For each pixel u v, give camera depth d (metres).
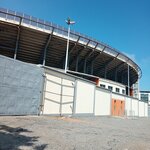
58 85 19.38
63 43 34.72
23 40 32.84
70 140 7.84
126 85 53.09
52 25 32.25
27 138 7.32
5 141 6.52
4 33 30.77
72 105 21.64
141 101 53.16
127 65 48.62
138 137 10.58
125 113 41.50
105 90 32.12
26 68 15.07
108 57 42.53
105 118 26.30
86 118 22.20
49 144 6.77
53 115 18.34
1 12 28.52
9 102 13.45
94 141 8.15
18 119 12.20
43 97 17.08
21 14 29.73
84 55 40.00
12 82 13.79
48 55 37.06
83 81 24.31
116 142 8.38
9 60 13.66
